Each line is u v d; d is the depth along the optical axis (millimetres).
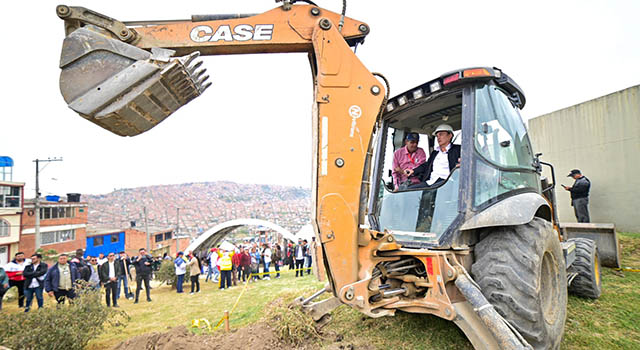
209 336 4402
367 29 3105
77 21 2898
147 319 6742
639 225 8844
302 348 3707
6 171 30234
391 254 2963
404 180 4160
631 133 9055
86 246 38312
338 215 2750
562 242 4742
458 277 2758
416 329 3771
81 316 4680
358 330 3975
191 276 10734
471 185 3076
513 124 3715
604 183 9617
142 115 2805
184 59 2805
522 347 2270
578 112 10312
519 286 2719
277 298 6207
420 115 4188
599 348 3410
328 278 2857
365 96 2920
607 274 6105
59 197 35219
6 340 4000
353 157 2834
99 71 2746
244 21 2998
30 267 8117
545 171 11273
